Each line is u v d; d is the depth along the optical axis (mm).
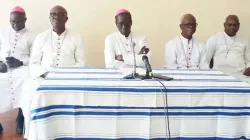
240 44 3590
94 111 1960
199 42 3361
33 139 1895
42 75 2844
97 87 1936
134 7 3885
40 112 1888
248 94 2027
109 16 3875
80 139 1994
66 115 1955
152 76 2209
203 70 2686
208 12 3977
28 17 3777
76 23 3855
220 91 2012
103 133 1996
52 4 3775
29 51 3457
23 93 2686
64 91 1921
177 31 3990
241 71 3584
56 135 1973
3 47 3375
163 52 4027
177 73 2486
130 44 3197
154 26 3953
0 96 2984
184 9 3945
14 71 3105
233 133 2061
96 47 3936
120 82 2049
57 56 3109
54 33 3146
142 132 2008
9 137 2912
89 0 3812
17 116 3289
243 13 4004
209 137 2062
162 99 1976
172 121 2016
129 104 1966
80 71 2451
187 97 1994
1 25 3762
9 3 3725
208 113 2031
